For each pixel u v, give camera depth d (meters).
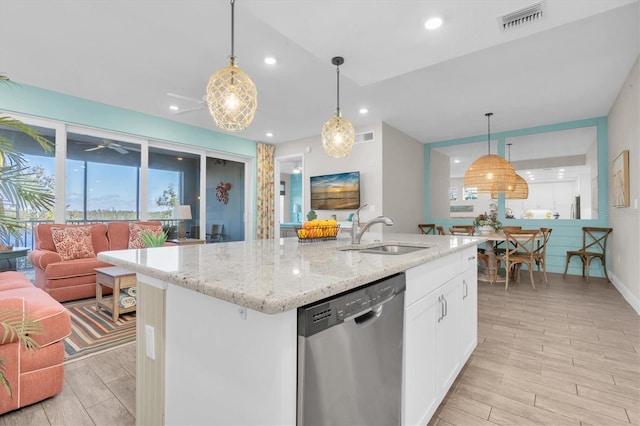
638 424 1.59
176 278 1.03
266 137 6.43
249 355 0.89
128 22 2.62
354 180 5.64
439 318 1.68
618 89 3.99
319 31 2.16
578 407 1.73
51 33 2.79
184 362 1.13
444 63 3.28
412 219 6.39
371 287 1.10
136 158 4.99
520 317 3.20
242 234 6.76
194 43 2.93
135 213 4.98
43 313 1.74
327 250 1.78
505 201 6.32
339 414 0.95
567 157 5.92
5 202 1.39
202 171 5.89
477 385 1.96
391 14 1.98
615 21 2.59
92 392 1.84
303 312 0.84
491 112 4.86
